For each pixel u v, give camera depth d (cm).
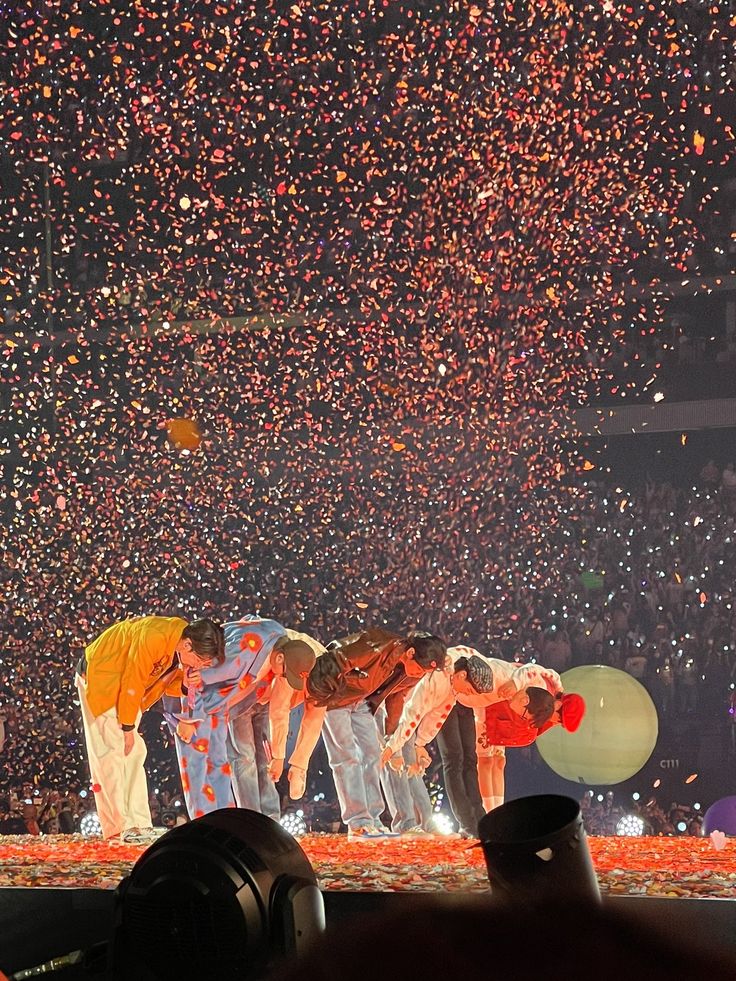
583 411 1490
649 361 1485
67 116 1266
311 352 1558
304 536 1498
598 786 961
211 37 1204
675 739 1144
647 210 1398
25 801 781
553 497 1483
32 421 1479
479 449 1505
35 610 1255
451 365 1508
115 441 1492
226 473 1527
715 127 1346
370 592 1460
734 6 1216
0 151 1311
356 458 1533
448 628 1425
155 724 1067
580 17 1124
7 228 1452
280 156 1441
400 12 1223
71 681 1114
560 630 1395
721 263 1430
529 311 1473
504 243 1418
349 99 1297
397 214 1435
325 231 1498
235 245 1511
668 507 1455
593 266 1441
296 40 1248
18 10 1151
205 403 1540
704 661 1298
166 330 1517
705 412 1470
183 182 1482
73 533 1377
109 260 1509
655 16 1229
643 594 1398
